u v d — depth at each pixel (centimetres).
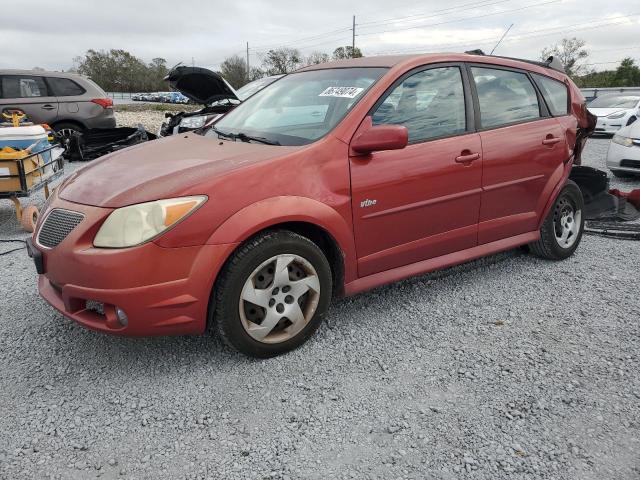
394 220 328
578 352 301
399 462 216
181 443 228
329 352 302
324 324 336
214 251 261
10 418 244
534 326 333
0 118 1060
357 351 303
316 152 296
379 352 302
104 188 280
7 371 282
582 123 468
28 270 434
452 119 359
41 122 1093
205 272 261
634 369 283
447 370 283
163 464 216
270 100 382
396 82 335
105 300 254
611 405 253
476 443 227
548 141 411
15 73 1076
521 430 235
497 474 209
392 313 351
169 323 262
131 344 311
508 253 471
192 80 888
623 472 211
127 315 255
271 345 290
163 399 259
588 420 242
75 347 307
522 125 399
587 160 1056
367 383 271
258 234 278
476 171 363
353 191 305
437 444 226
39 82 1091
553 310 355
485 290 389
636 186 791
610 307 360
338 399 258
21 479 207
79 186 295
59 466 215
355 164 307
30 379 275
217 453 222
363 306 362
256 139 328
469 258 378
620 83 5888
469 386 268
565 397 258
